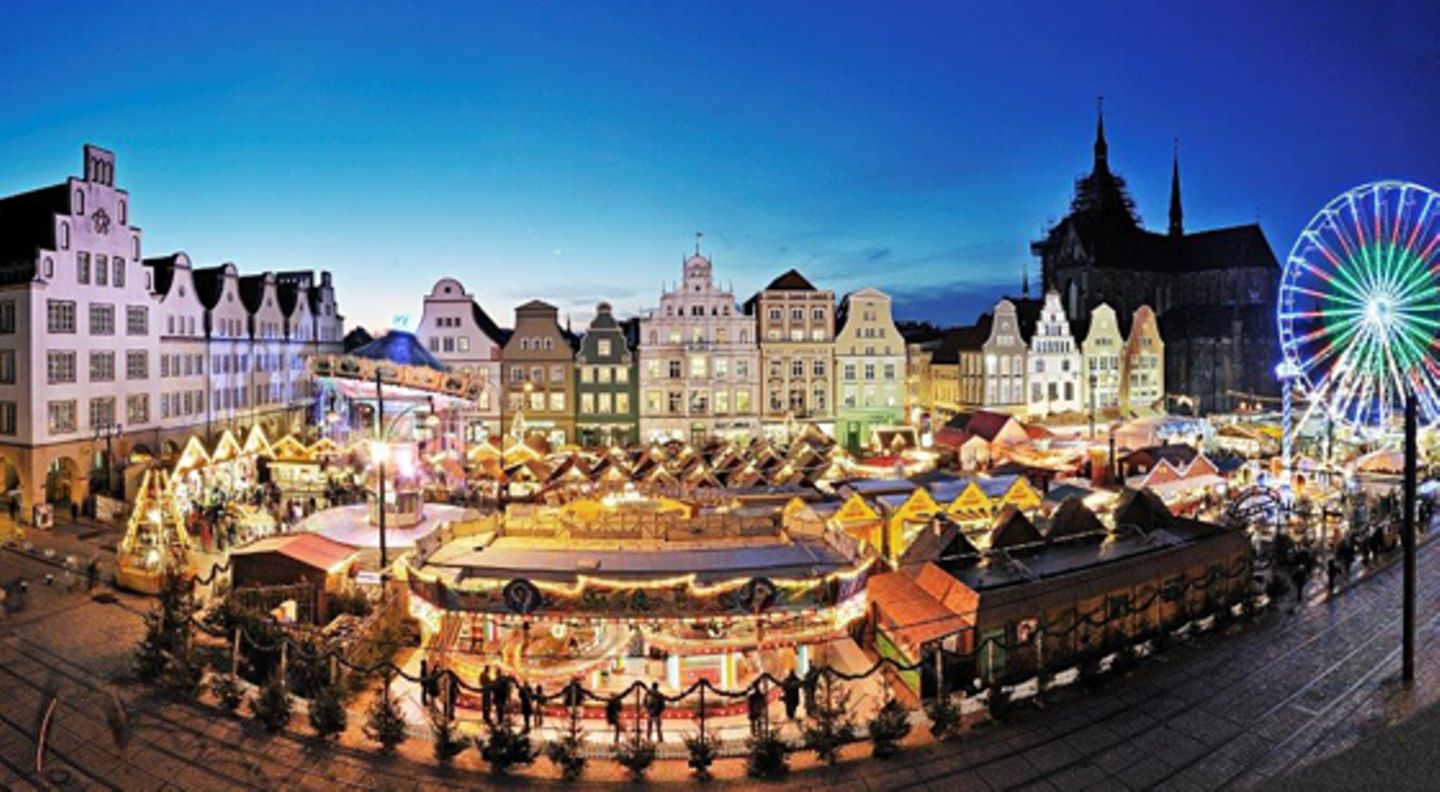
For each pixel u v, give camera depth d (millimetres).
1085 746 23141
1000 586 27953
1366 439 69188
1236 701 25844
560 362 80750
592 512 31500
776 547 28750
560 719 25203
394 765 22250
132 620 33062
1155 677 27703
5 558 43094
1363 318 55062
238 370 75125
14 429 52969
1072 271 124875
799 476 51156
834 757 22484
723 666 25938
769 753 21719
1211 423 80875
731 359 81250
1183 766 22047
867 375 83812
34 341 52312
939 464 62625
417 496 41438
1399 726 18516
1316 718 24609
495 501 50781
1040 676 26031
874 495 43062
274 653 27078
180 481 50562
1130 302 125750
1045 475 54625
